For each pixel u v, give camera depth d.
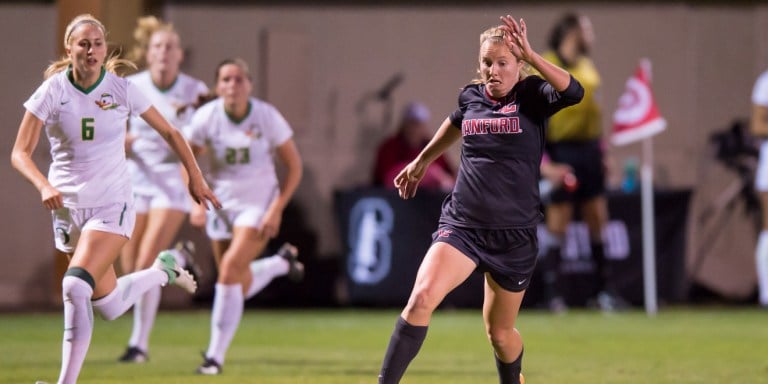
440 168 50.19
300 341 36.06
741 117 55.06
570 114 46.22
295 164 28.89
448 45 54.47
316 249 52.56
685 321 43.84
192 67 52.31
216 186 28.73
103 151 21.53
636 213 49.66
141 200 31.03
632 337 37.34
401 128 50.38
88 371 27.14
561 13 54.56
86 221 21.55
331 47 53.69
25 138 21.08
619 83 54.84
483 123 19.59
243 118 28.47
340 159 53.53
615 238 49.50
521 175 19.50
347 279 49.34
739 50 55.09
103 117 21.42
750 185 54.22
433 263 19.06
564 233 47.66
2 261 50.16
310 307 51.88
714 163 54.69
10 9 50.41
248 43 52.84
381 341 36.09
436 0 54.34
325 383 24.73
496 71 19.28
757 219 54.41
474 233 19.42
